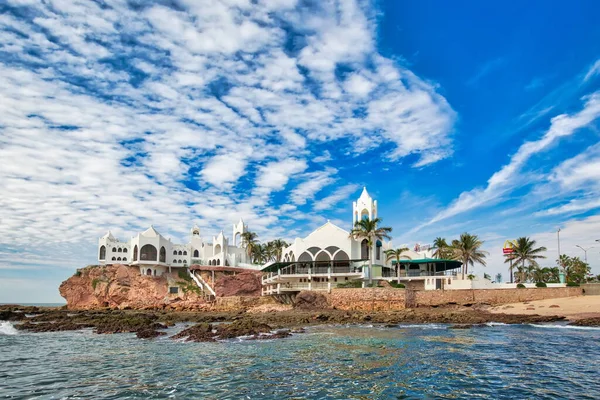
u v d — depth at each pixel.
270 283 98.75
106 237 123.50
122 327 56.41
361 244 92.81
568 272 138.12
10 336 50.78
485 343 40.69
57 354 36.44
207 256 134.00
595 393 22.78
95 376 27.47
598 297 72.69
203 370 29.08
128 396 22.72
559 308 67.00
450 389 23.84
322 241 91.75
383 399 22.08
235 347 39.41
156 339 46.31
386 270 95.56
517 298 77.06
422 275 91.00
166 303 112.12
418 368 29.33
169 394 23.09
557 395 22.50
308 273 88.69
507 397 22.22
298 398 22.33
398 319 64.50
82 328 59.59
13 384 25.42
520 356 33.59
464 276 90.12
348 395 22.84
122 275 117.88
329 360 32.44
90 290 118.88
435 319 64.00
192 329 49.69
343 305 79.12
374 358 33.16
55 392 23.55
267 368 29.64
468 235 97.31
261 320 65.25
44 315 76.88
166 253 124.81
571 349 36.78
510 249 100.31
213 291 113.56
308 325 60.25
